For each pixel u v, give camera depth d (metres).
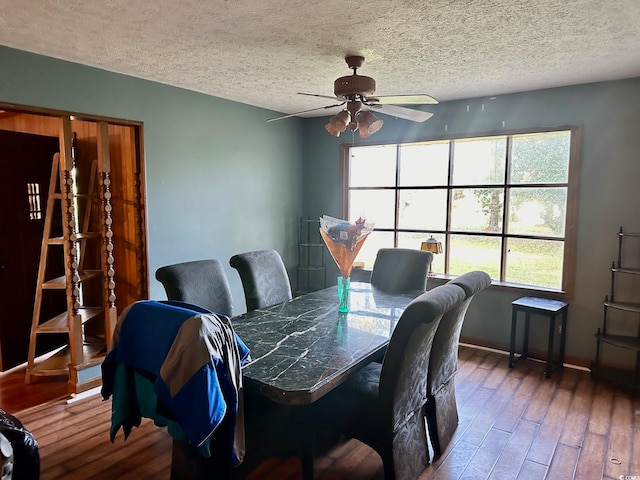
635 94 3.44
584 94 3.64
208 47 2.77
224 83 3.69
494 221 4.25
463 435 2.71
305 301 3.15
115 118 3.36
